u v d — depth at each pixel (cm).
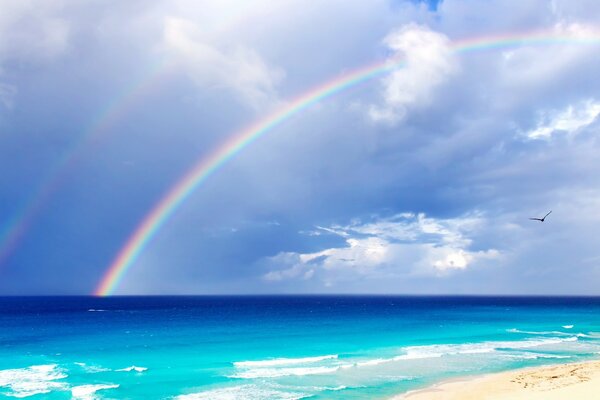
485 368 3522
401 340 5366
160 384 2994
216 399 2611
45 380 3127
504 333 6066
